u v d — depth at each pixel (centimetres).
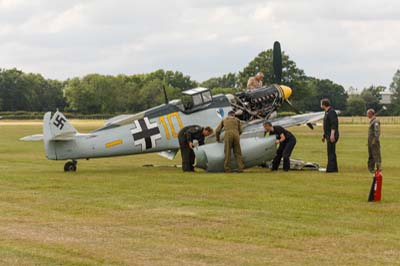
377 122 3609
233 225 2147
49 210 2411
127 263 1712
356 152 5594
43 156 5356
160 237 1988
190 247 1869
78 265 1691
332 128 3594
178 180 3234
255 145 3588
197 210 2403
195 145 3709
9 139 8275
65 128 3544
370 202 2559
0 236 1995
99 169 3934
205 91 3897
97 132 3616
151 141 3709
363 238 1969
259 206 2478
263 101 4166
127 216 2295
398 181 3191
